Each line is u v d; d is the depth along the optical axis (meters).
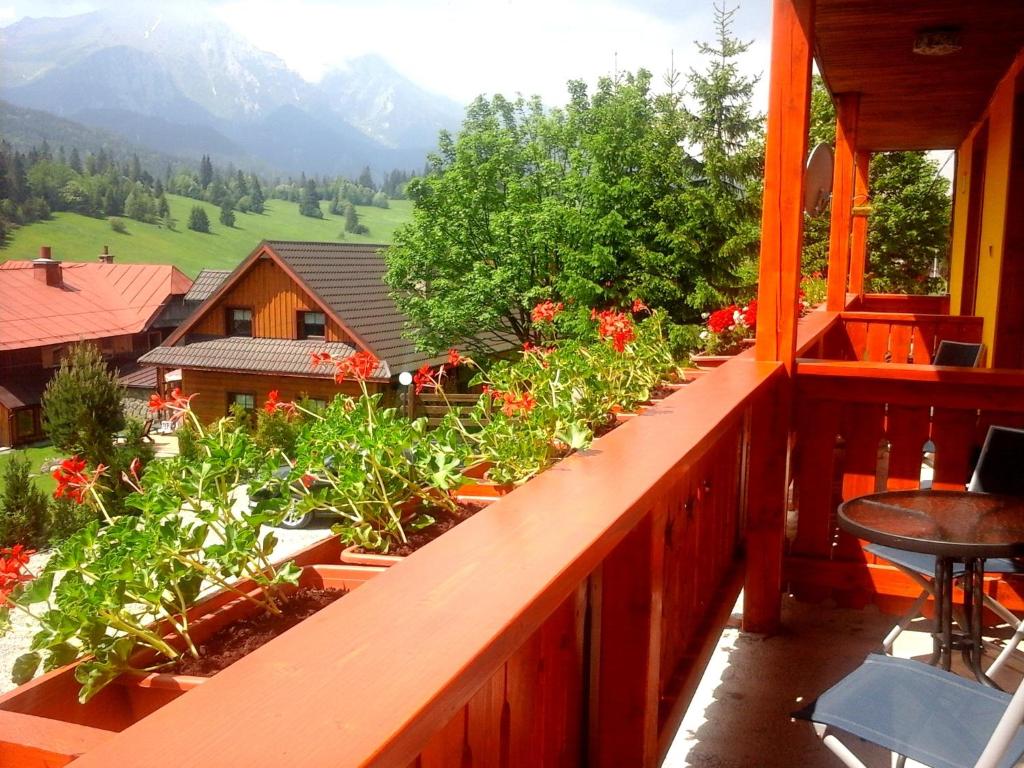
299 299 22.25
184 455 1.78
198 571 1.42
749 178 26.05
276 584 1.52
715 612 2.90
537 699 1.56
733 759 2.56
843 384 3.57
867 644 3.37
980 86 6.61
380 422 2.02
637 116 27.05
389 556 1.76
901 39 5.33
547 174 31.00
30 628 1.61
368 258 28.97
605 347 3.65
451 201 29.39
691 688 2.43
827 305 7.34
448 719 0.82
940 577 2.32
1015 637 2.39
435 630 0.90
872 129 8.70
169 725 0.69
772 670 3.16
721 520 3.19
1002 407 3.37
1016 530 2.11
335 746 0.66
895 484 3.59
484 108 32.06
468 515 2.06
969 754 1.57
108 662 1.19
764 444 3.45
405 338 26.88
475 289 27.78
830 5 4.66
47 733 0.96
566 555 1.16
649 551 1.82
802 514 3.74
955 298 9.27
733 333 5.52
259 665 0.81
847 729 1.65
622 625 1.86
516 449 2.23
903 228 22.28
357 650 0.85
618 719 1.88
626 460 1.78
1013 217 5.68
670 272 25.12
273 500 1.74
